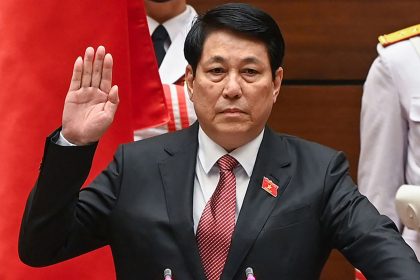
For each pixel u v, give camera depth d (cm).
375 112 796
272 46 518
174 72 834
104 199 527
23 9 641
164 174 527
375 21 998
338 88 1005
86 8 651
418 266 484
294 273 504
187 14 869
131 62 699
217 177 528
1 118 643
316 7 1000
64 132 494
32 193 502
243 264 500
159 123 705
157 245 509
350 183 526
